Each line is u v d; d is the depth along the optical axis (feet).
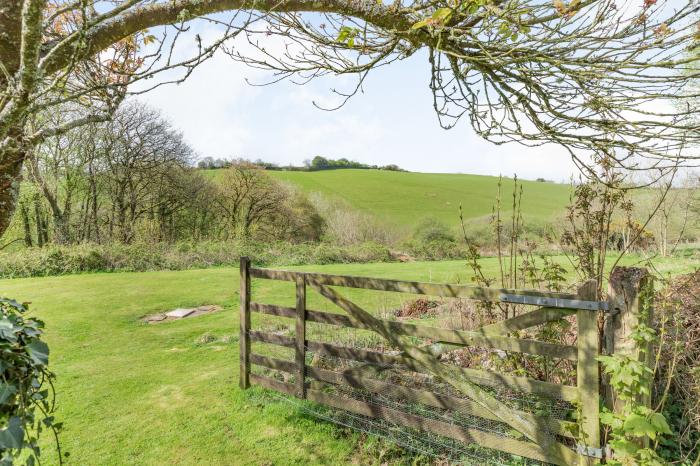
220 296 31.48
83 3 4.61
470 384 10.57
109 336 21.74
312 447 11.40
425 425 11.09
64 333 22.13
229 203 81.66
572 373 10.77
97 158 62.69
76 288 33.60
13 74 5.61
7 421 5.82
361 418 12.48
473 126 10.44
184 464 10.68
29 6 4.16
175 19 6.81
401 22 8.23
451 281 36.68
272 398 13.98
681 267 28.89
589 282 9.25
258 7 7.26
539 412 10.75
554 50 7.95
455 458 10.75
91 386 15.23
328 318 12.77
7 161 5.62
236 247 54.44
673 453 9.81
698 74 6.93
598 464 8.98
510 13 7.05
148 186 70.08
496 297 10.22
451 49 8.48
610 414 8.79
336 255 58.08
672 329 10.72
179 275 40.75
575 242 12.61
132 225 63.41
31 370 6.24
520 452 9.89
